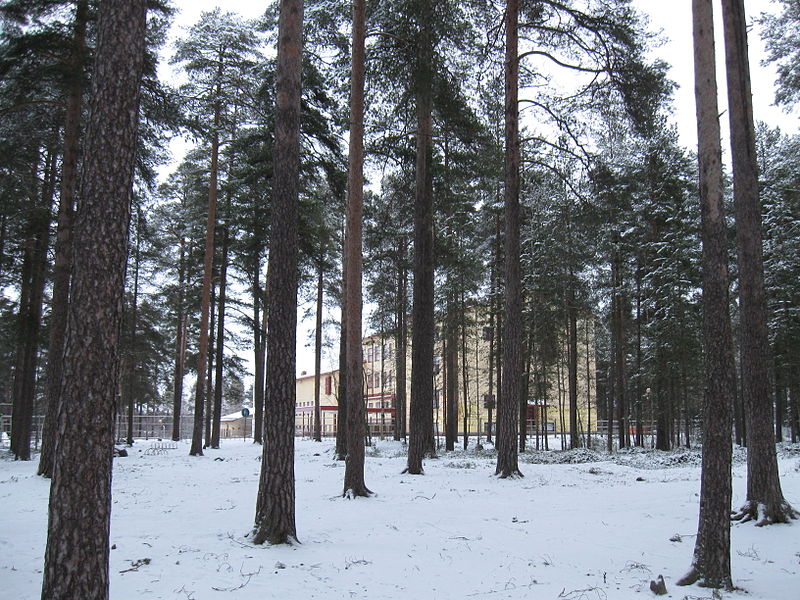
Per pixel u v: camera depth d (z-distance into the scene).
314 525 9.28
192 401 69.31
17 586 5.96
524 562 7.12
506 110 16.69
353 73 13.29
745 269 9.77
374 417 62.19
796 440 34.66
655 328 26.66
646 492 12.81
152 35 17.81
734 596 5.86
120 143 4.82
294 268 8.66
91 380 4.48
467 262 26.28
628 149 26.52
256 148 23.52
